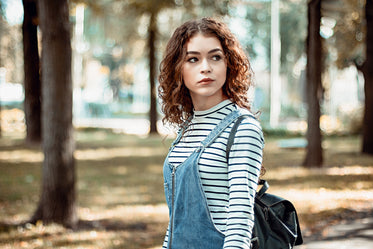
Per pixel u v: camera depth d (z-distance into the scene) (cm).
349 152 1577
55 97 615
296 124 3088
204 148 168
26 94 1694
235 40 181
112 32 2302
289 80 3800
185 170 169
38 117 1712
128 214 709
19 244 533
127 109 5341
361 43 1759
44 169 628
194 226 166
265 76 3766
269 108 3591
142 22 2222
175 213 173
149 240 557
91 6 1297
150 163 1346
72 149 636
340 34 1845
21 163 1284
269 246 178
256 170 160
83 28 2545
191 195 167
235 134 164
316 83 1178
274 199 186
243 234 152
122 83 4766
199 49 175
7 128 2648
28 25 1581
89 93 4650
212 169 164
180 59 179
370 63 1505
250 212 155
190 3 1645
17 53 2697
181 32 181
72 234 583
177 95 183
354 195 823
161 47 2316
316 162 1195
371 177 1034
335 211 691
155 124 2362
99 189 936
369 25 1476
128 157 1478
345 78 3189
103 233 592
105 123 3225
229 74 180
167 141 2028
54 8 596
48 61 607
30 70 1664
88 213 713
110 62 4272
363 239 537
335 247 507
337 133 2362
